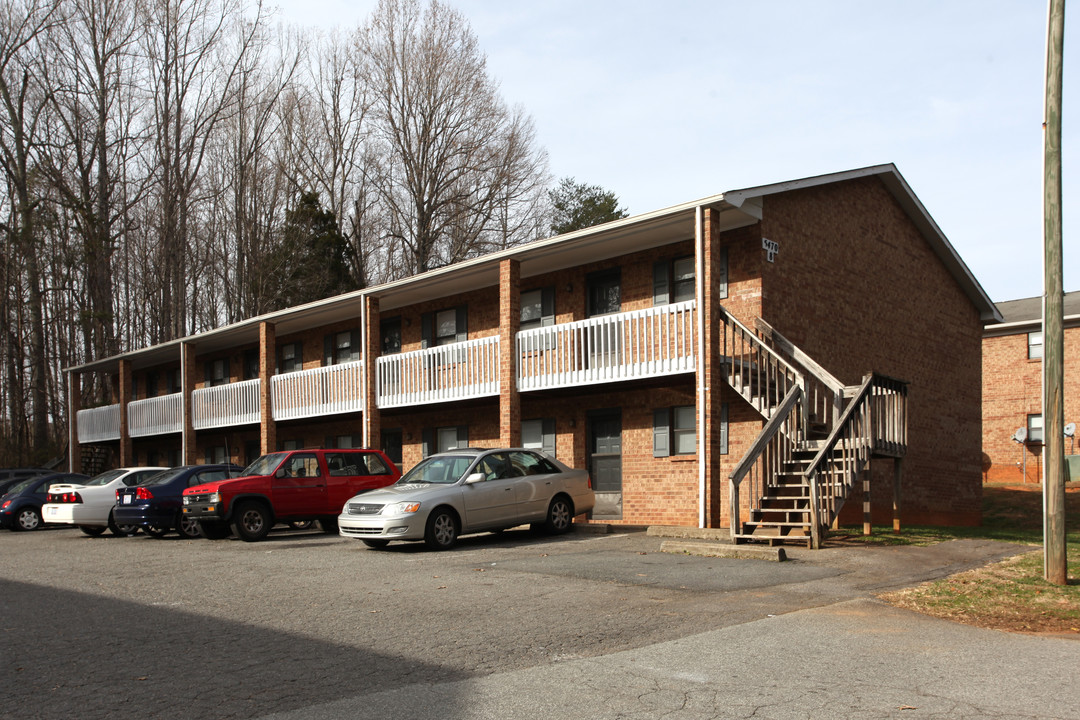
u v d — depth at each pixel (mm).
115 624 8547
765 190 16891
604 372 17891
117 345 46250
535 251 19344
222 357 33625
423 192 46844
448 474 15117
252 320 27672
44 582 11633
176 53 44844
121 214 44875
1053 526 10398
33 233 42094
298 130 48531
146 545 16891
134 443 38062
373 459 18594
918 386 22734
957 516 24078
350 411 24078
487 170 47156
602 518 20281
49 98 42812
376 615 8727
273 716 5535
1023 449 38062
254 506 16703
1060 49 10391
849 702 5758
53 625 8547
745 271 17672
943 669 6602
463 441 23984
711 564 11805
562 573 11180
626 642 7461
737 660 6832
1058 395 10375
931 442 23031
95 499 19984
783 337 16656
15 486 24438
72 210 42500
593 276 20672
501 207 47969
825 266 19375
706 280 16094
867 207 21234
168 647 7500
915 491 22016
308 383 25625
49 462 40156
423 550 14016
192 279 48250
